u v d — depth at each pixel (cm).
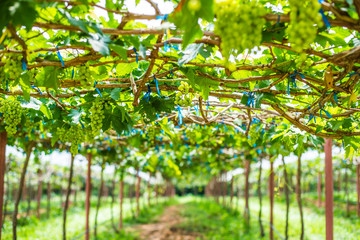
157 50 188
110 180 2331
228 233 954
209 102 323
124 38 171
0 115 348
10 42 160
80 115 274
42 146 565
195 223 1170
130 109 322
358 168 1052
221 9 130
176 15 136
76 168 2017
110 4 173
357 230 873
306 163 1485
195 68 226
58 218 1370
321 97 234
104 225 1179
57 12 165
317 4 126
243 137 570
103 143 666
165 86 259
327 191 394
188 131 481
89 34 156
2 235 872
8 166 1062
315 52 174
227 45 133
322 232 867
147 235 1005
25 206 1703
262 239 827
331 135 265
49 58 191
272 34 160
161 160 866
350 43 188
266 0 179
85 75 191
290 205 1616
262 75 231
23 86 209
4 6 118
